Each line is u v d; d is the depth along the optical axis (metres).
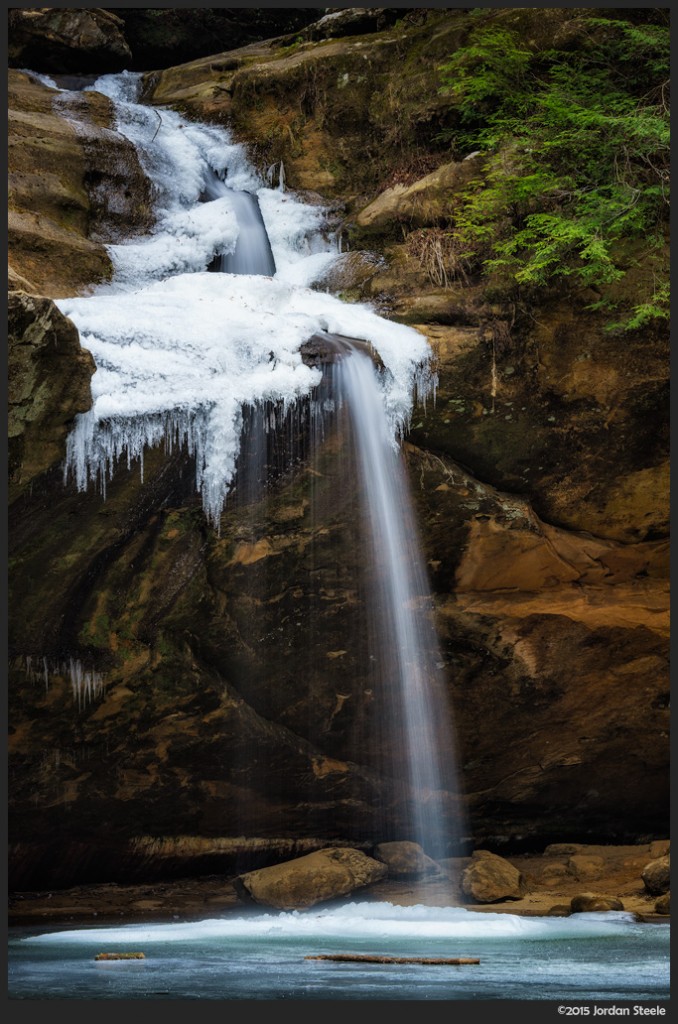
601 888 12.55
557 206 12.91
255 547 11.60
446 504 12.45
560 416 12.71
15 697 10.72
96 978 7.33
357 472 11.61
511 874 12.17
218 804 12.62
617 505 13.45
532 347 12.44
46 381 9.32
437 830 14.02
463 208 13.38
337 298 13.26
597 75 13.48
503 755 13.98
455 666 13.30
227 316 11.05
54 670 10.86
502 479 12.92
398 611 12.80
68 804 11.56
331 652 12.66
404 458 12.05
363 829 13.69
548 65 13.75
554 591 13.51
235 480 10.98
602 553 13.60
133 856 12.35
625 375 12.60
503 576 13.23
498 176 13.00
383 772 13.45
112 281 13.23
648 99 13.32
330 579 12.27
